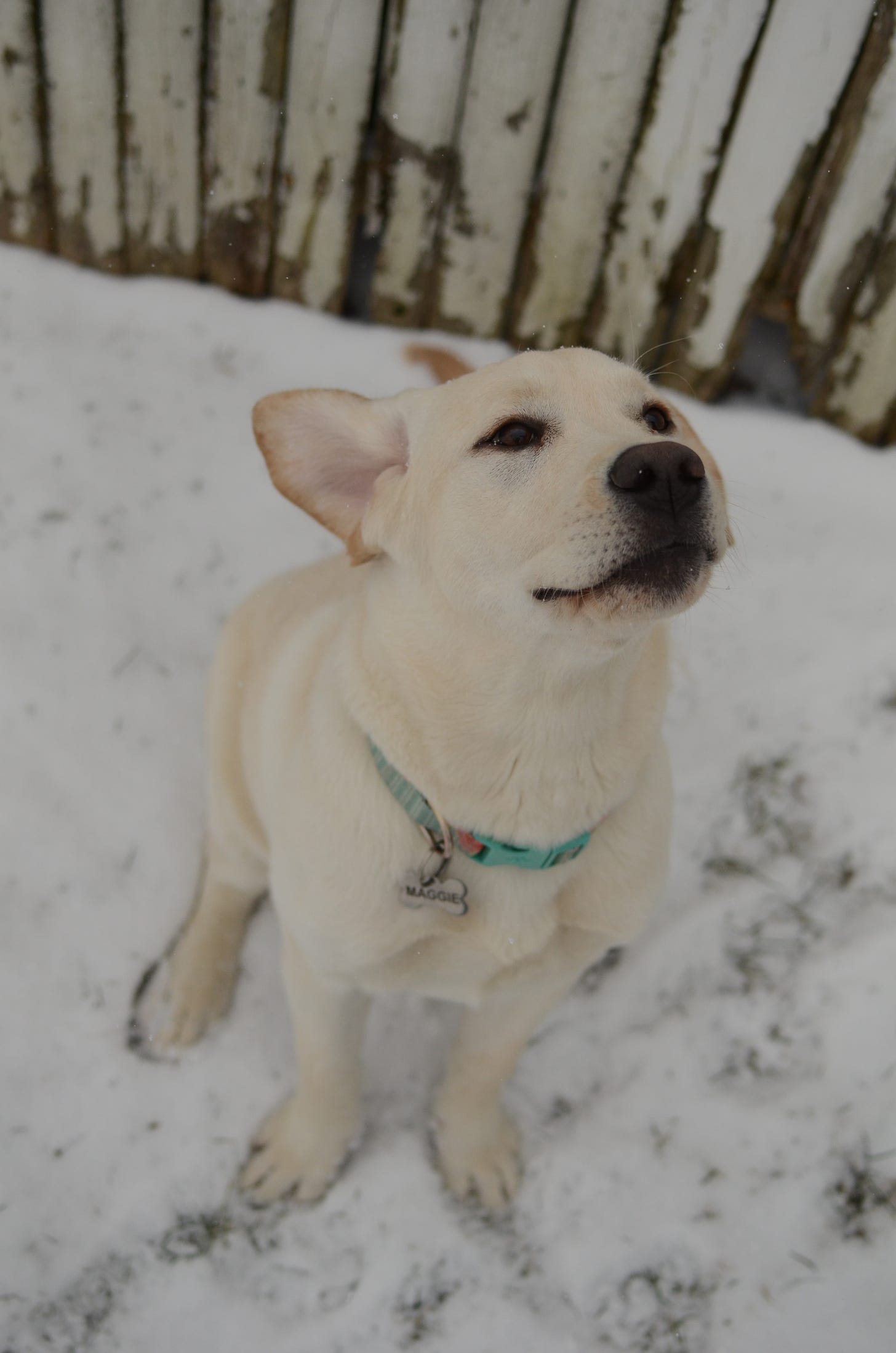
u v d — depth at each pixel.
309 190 3.42
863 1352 2.15
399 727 1.79
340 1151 2.38
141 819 2.77
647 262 3.36
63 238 3.62
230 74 3.25
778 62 2.99
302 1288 2.26
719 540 1.54
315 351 3.59
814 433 3.51
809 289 3.32
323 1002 2.11
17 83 3.31
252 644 2.42
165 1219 2.31
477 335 3.65
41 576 3.02
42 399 3.34
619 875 1.95
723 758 2.90
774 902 2.65
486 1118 2.37
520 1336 2.22
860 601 3.15
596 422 1.63
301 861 1.91
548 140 3.25
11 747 2.77
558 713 1.71
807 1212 2.29
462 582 1.64
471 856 1.87
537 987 2.11
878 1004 2.47
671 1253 2.28
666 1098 2.46
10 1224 2.26
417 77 3.17
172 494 3.27
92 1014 2.51
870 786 2.78
